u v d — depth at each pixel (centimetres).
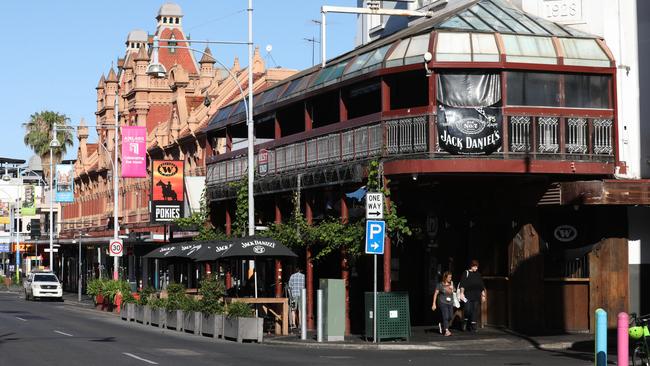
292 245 3388
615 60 2892
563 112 2809
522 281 2911
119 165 7775
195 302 3155
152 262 6519
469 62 2762
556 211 2916
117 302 4719
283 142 3619
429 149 2773
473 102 2780
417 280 3334
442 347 2547
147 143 6894
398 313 2666
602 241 2848
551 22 3016
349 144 3111
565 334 2830
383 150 2875
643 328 1841
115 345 2517
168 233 5609
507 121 2772
